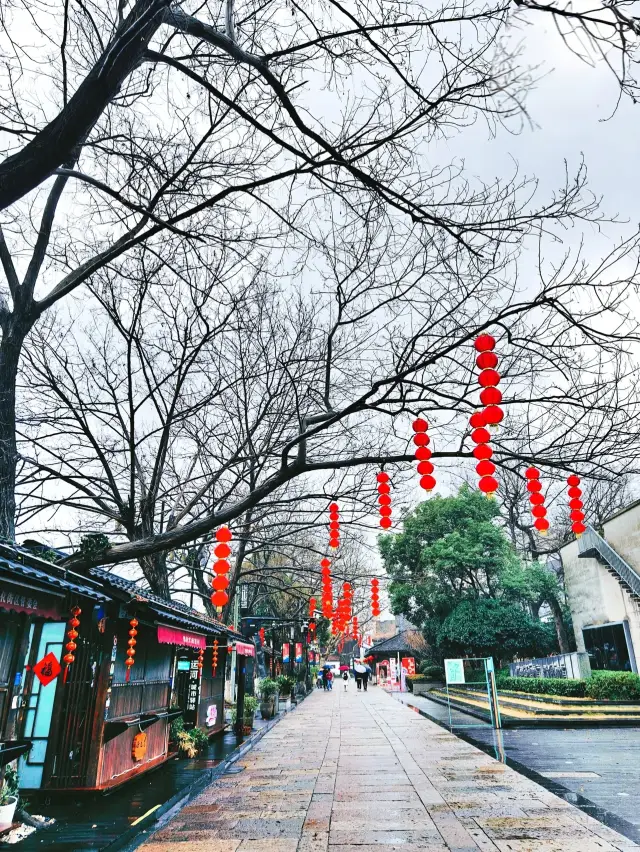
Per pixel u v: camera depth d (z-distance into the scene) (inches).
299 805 313.9
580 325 237.1
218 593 308.0
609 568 818.2
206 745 548.1
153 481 452.4
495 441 327.6
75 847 252.4
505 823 268.8
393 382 314.0
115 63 168.6
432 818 280.4
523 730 620.4
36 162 169.2
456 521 1187.3
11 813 255.1
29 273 347.9
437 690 1189.1
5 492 333.1
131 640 367.9
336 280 335.9
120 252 311.1
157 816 301.3
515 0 119.9
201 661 570.9
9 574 230.8
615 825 265.3
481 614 1067.3
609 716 659.4
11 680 255.0
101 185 207.2
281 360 478.0
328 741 578.6
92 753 338.6
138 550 346.6
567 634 1069.1
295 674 1450.5
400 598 1209.4
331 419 331.9
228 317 435.2
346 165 186.4
